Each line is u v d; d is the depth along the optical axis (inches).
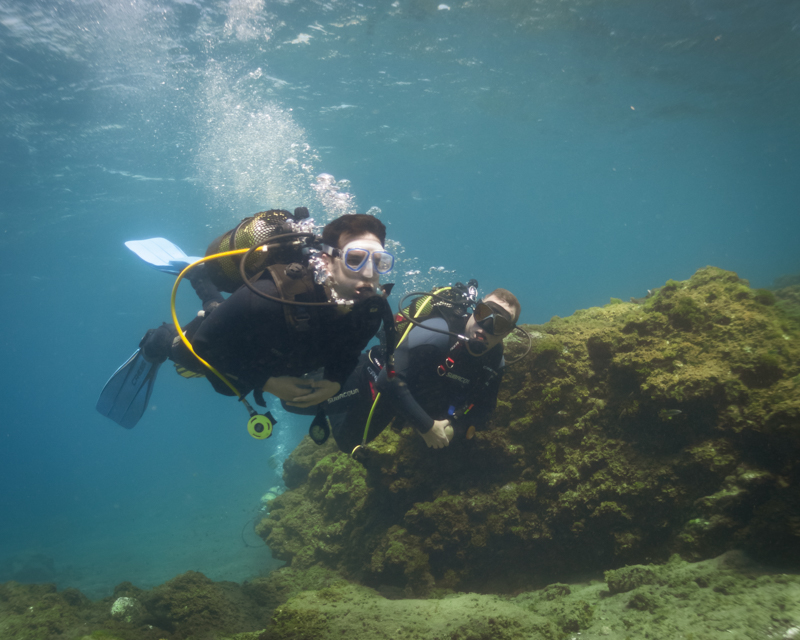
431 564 147.4
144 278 1632.6
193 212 1062.4
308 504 211.6
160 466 1238.9
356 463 195.8
